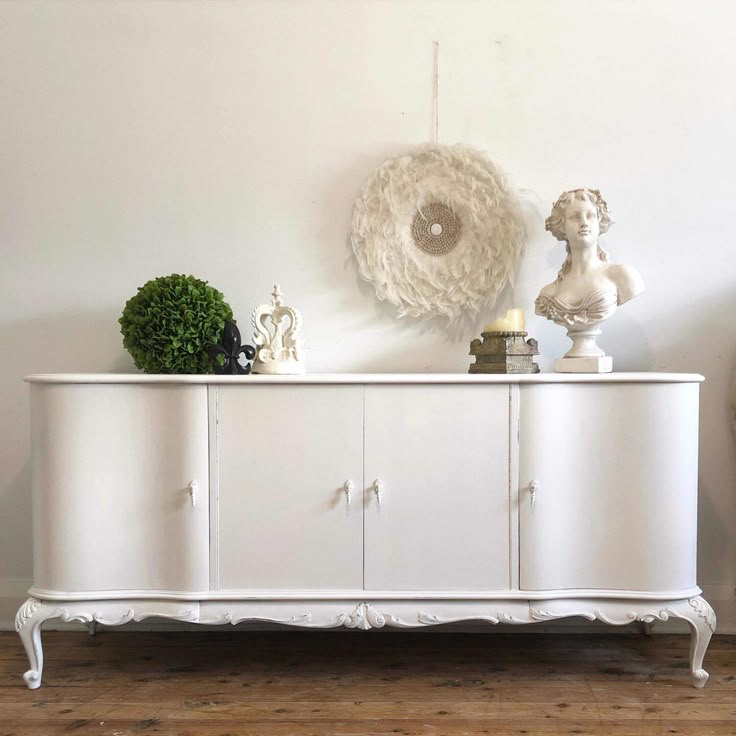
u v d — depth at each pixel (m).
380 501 1.82
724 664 2.01
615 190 2.24
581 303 1.99
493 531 1.82
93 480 1.82
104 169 2.27
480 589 1.83
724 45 2.22
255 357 1.99
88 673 1.96
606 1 2.23
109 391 1.83
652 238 2.24
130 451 1.83
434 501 1.82
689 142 2.23
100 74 2.26
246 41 2.26
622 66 2.24
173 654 2.09
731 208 2.24
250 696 1.82
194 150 2.27
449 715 1.72
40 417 1.84
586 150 2.24
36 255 2.28
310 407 1.82
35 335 2.28
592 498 1.83
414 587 1.83
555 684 1.88
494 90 2.25
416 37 2.25
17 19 2.26
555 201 2.20
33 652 1.85
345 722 1.69
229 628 2.27
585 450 1.83
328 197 2.26
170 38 2.26
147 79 2.26
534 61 2.24
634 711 1.74
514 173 2.25
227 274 2.27
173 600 1.82
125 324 2.07
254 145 2.26
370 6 2.25
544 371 2.24
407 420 1.82
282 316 1.99
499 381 1.80
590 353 2.03
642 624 2.24
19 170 2.27
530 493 1.81
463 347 2.26
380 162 2.25
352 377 1.81
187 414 1.82
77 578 1.82
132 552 1.83
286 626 2.28
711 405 2.24
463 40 2.25
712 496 2.24
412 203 2.24
